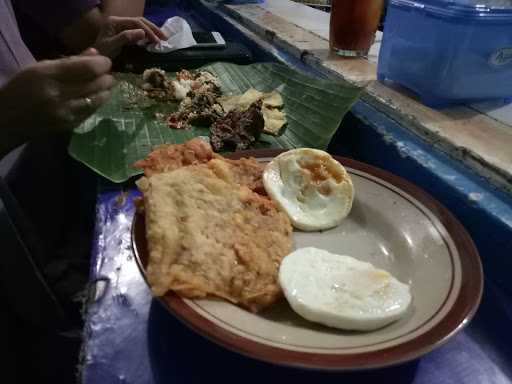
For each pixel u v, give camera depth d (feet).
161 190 0.91
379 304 0.75
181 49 2.18
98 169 1.29
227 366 0.79
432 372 0.79
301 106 1.63
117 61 2.12
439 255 0.89
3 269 1.48
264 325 0.74
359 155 1.47
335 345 0.69
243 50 2.26
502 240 0.95
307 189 1.07
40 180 2.24
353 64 1.82
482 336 0.86
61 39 2.51
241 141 1.43
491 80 1.33
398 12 1.45
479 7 1.21
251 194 0.98
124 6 2.60
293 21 2.51
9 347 1.55
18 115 1.41
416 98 1.45
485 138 1.18
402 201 1.04
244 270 0.81
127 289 0.94
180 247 0.82
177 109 1.72
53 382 1.62
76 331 1.69
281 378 0.77
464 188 1.05
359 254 0.97
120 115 1.65
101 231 1.10
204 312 0.72
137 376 0.78
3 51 1.77
